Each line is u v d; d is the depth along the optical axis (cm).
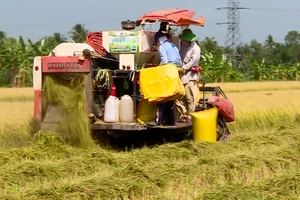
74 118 1145
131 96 1185
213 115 1188
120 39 1164
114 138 1225
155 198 753
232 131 1472
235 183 824
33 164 918
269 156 1001
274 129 1482
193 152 1077
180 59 1172
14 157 1011
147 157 1020
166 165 930
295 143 1155
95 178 837
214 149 1105
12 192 777
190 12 1242
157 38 1162
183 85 1199
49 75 1166
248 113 1590
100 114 1162
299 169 943
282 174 891
